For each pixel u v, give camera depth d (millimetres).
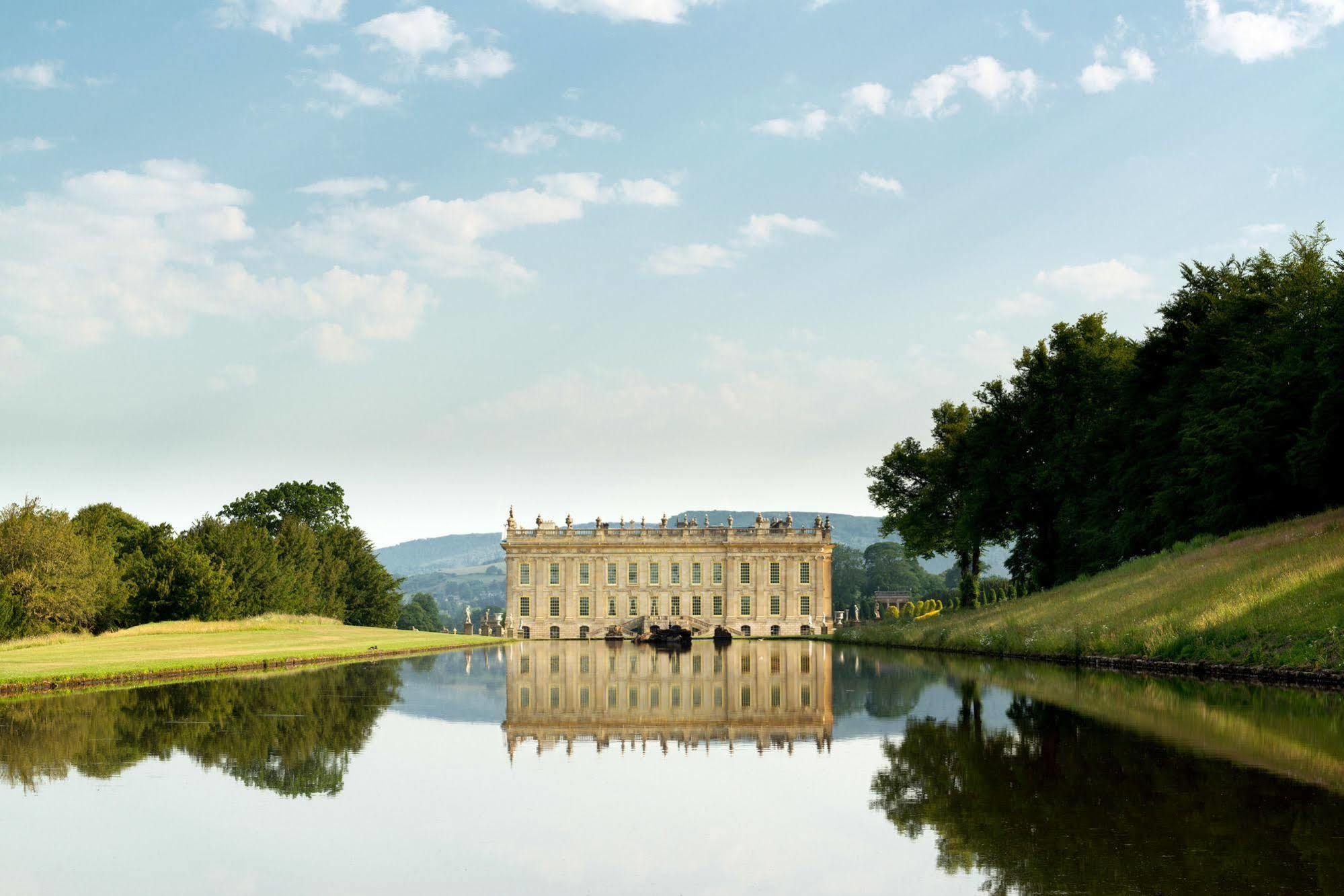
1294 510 68625
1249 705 30875
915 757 24078
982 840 16453
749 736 29125
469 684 49250
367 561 146500
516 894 14641
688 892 14633
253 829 18250
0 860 16328
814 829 17828
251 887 15008
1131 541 78438
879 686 43656
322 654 66438
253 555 111875
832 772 22969
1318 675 36375
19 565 82562
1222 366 75000
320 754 26250
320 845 17219
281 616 108438
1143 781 20203
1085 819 17422
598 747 27203
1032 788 20000
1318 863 14719
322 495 157375
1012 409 95000
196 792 21266
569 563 161875
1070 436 86688
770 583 160750
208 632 93125
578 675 57125
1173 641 45125
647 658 79250
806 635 153375
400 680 50719
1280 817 17234
